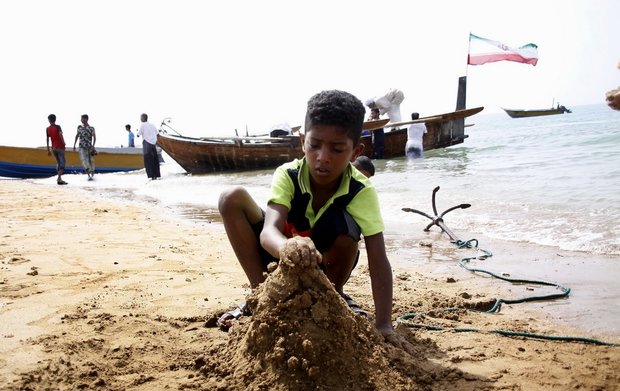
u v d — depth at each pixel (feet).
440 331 9.88
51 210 28.27
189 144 54.13
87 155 54.49
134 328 9.58
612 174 29.55
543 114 215.10
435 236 19.97
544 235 18.52
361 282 13.37
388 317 8.67
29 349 8.39
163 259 15.75
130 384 7.40
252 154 53.93
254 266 9.83
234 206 9.55
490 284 13.39
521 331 9.95
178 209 30.19
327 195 9.30
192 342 8.95
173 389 7.25
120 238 19.49
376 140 52.75
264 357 7.13
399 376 7.24
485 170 36.81
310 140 8.40
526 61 66.74
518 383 7.57
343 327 7.13
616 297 11.87
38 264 14.79
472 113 56.95
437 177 35.06
